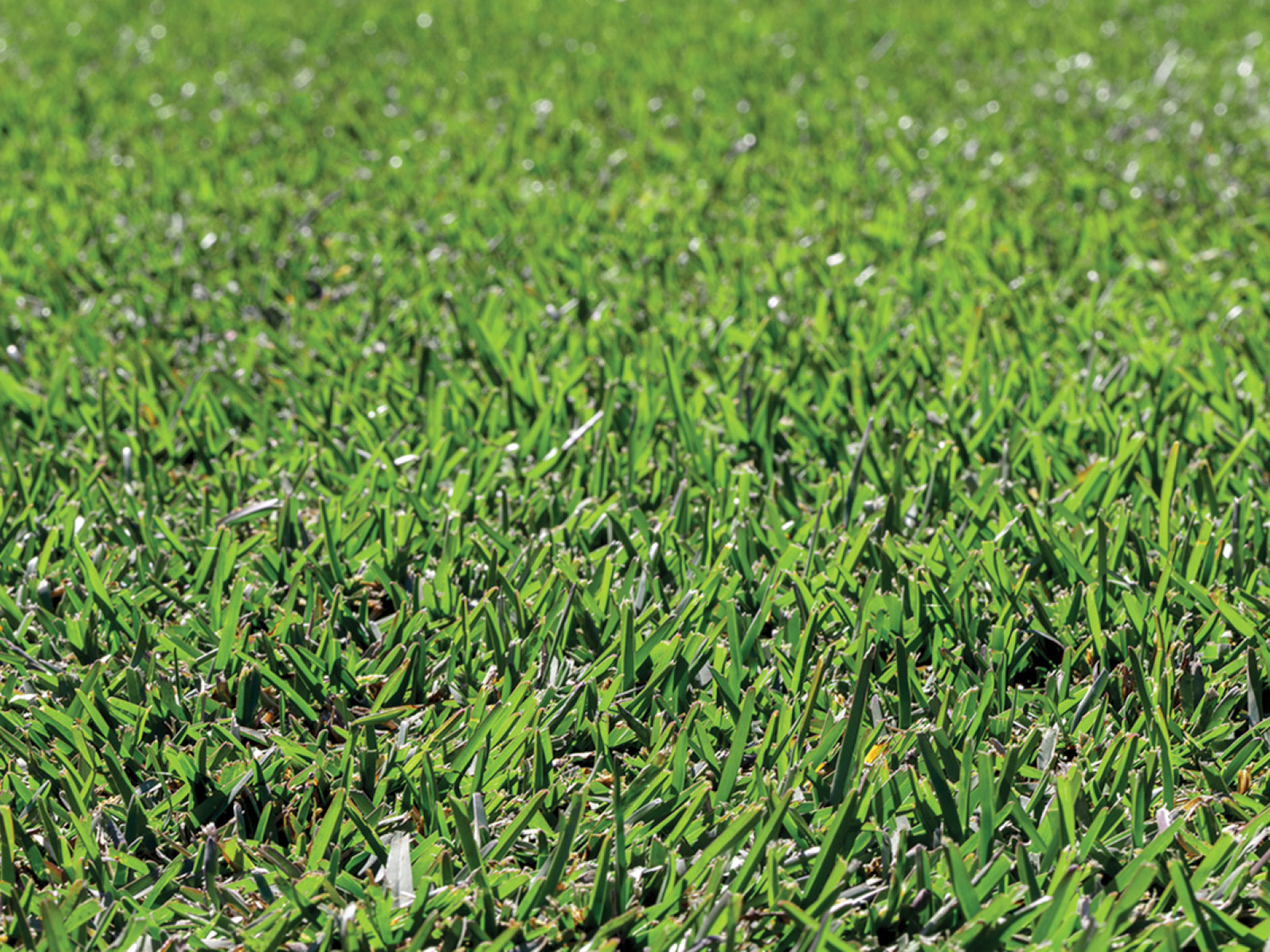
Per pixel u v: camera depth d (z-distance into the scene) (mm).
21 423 2854
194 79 6062
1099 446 2670
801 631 2014
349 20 7270
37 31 7148
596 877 1553
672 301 3475
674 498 2471
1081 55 6137
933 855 1600
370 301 3516
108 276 3705
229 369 3127
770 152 4832
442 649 2039
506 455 2646
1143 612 1977
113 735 1807
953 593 2072
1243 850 1605
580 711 1857
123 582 2223
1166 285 3504
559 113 5348
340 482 2535
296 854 1635
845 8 7270
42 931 1529
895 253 3824
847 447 2676
